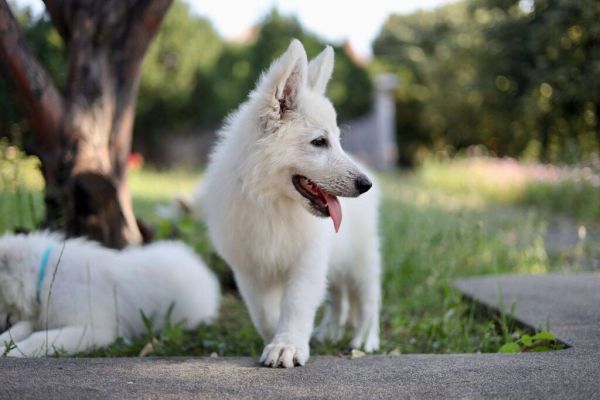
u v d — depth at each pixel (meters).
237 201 3.44
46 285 3.93
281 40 25.31
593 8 14.73
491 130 21.69
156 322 4.50
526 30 17.38
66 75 5.11
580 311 4.23
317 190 3.47
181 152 26.27
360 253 4.43
